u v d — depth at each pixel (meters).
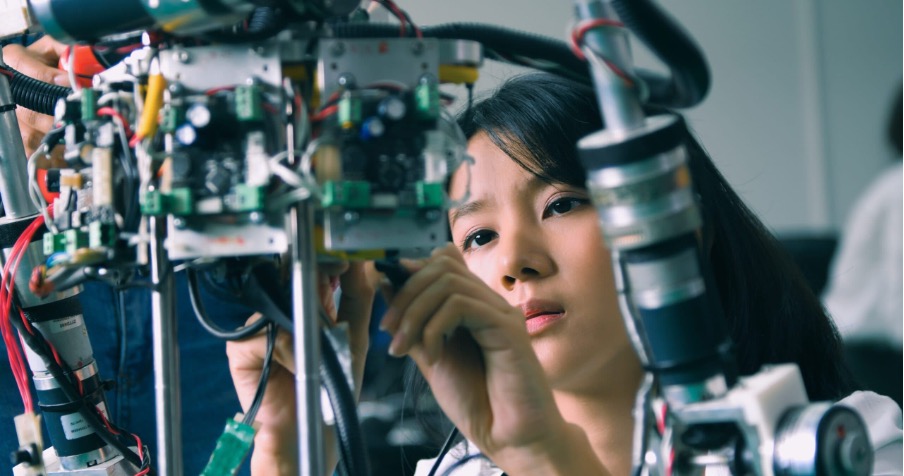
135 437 1.00
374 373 2.20
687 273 0.67
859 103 3.41
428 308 0.85
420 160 0.74
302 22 0.74
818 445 0.65
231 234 0.74
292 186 0.73
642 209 0.65
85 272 0.80
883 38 3.39
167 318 0.77
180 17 0.70
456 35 0.79
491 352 0.88
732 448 0.70
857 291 2.72
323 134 0.72
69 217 0.82
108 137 0.79
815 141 3.39
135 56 0.76
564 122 1.15
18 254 0.93
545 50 0.79
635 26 0.65
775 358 1.29
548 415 0.88
